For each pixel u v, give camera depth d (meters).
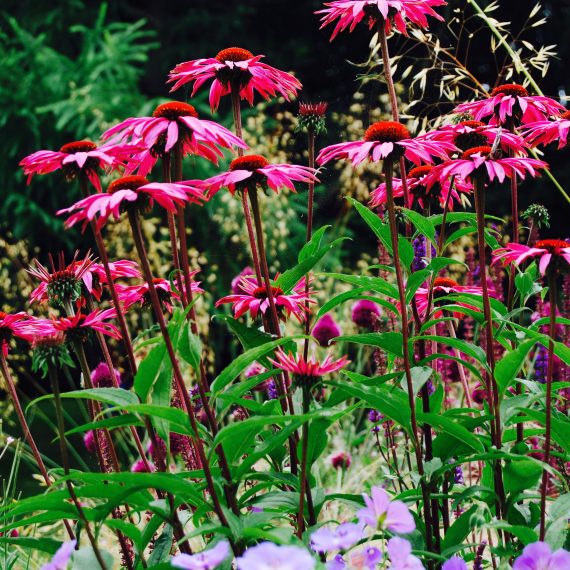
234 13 6.55
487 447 1.90
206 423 2.13
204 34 6.65
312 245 2.00
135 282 3.77
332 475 2.67
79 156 1.82
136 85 5.95
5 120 5.63
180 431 1.82
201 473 1.84
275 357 1.92
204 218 5.04
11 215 5.84
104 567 1.79
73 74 5.88
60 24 6.48
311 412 1.75
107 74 5.80
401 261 1.94
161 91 6.65
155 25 6.78
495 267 2.41
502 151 2.01
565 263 1.77
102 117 5.32
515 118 2.06
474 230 1.99
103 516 1.79
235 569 1.87
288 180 1.88
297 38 6.79
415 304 1.99
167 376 1.81
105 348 1.91
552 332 1.79
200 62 1.98
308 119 2.10
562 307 2.26
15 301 4.08
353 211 5.09
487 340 1.86
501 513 1.87
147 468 1.86
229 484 1.80
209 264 4.98
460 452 1.91
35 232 5.89
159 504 1.81
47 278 1.88
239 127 1.99
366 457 2.69
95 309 1.90
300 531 1.78
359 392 1.80
